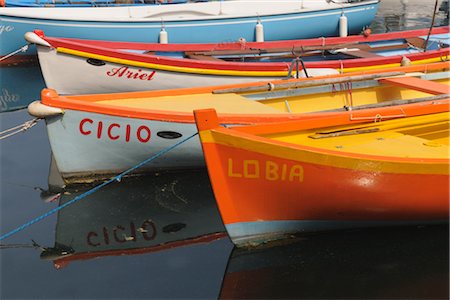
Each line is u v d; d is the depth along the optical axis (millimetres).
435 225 6320
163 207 6969
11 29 12859
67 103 7164
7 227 6578
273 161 5512
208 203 7055
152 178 7707
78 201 7160
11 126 10008
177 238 6293
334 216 5938
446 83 8992
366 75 8414
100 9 13938
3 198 7273
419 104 6840
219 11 14703
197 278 5547
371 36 12516
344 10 14586
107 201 7133
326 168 5574
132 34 12906
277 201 5734
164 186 7496
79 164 7496
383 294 5219
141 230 6473
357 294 5227
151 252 6039
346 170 5605
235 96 8008
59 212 6902
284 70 10070
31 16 12688
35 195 7363
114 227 6547
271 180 5586
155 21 12922
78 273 5707
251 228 5824
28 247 6176
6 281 5586
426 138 6902
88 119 7219
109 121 7227
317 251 5879
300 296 5223
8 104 11250
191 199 7145
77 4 14859
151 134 7301
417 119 6828
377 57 10680
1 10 12805
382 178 5691
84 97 7613
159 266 5781
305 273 5543
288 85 8141
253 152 5453
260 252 5895
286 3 15289
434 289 5270
